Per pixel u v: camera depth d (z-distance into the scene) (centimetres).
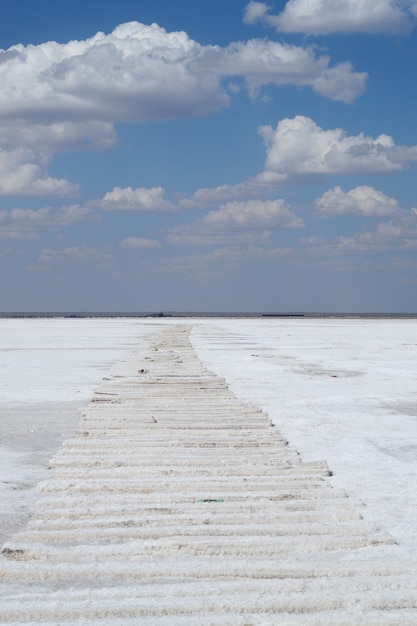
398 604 519
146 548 625
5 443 1124
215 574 573
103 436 1117
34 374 2250
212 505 746
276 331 6297
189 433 1134
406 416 1404
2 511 750
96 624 489
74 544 646
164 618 499
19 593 543
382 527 704
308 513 720
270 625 486
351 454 1051
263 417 1280
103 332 5941
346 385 1938
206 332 5975
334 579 563
